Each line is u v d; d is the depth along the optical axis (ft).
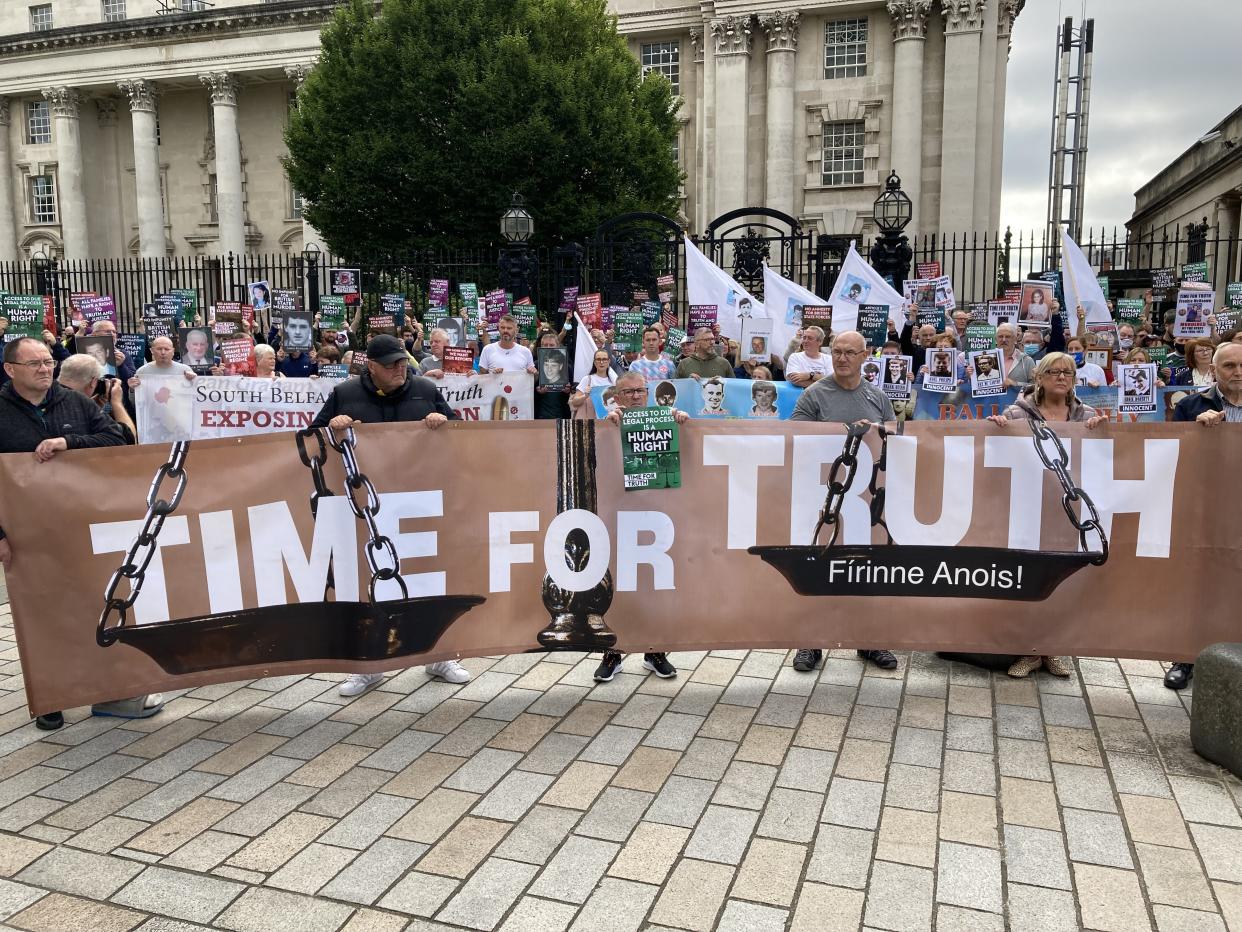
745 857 10.21
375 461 13.96
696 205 103.09
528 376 27.04
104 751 13.16
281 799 11.67
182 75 120.98
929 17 92.58
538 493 14.46
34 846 10.60
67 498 13.25
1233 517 14.10
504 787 11.91
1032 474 14.64
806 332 28.76
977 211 93.15
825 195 97.55
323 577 13.96
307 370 35.58
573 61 74.74
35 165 132.98
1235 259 90.38
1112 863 10.02
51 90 126.72
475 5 74.64
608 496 14.60
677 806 11.36
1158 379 28.22
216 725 14.02
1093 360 27.78
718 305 38.91
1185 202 107.65
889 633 15.02
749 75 98.53
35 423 14.87
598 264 49.19
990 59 92.02
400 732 13.66
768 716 14.07
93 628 13.46
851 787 11.80
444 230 78.54
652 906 9.34
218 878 9.93
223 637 13.82
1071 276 34.86
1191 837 10.55
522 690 15.24
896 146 93.71
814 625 15.03
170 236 130.62
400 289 53.88
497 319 36.88
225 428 23.76
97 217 133.59
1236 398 15.81
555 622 14.64
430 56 74.59
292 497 13.87
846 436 14.71
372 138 74.74
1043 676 15.67
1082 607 14.74
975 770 12.25
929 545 14.83
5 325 29.99
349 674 15.33
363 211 78.18
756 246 48.01
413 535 14.10
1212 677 12.29
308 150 79.56
